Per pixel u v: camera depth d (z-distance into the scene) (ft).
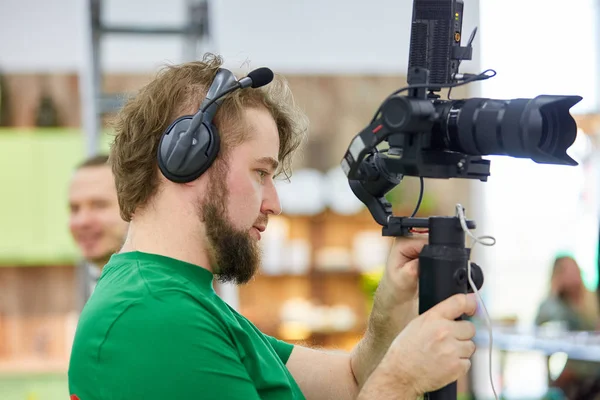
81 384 4.61
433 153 4.43
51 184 19.63
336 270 21.44
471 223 4.48
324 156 21.95
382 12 20.58
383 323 5.39
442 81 4.58
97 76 12.75
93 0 12.85
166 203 4.88
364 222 21.90
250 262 4.99
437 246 4.48
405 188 20.75
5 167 19.48
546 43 20.10
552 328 16.96
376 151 4.96
